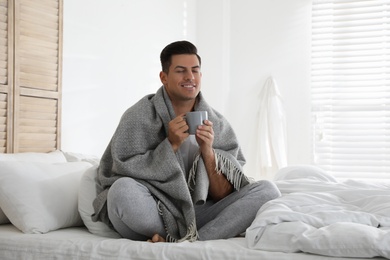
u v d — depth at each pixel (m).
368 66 4.50
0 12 2.46
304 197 2.08
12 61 2.52
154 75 3.99
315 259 1.58
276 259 1.61
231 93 4.82
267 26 4.73
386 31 4.47
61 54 2.85
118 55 3.50
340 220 1.81
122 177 1.99
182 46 2.16
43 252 1.83
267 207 1.94
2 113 2.47
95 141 3.25
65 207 2.10
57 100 2.83
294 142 4.66
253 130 4.76
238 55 4.81
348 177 4.52
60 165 2.30
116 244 1.79
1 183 2.02
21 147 2.57
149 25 3.90
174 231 1.99
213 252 1.67
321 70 4.61
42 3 2.71
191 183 2.15
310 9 4.64
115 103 3.46
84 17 3.14
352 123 4.54
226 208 2.02
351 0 4.54
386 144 4.45
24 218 1.97
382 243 1.54
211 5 4.68
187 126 2.04
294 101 4.66
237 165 2.19
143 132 2.12
